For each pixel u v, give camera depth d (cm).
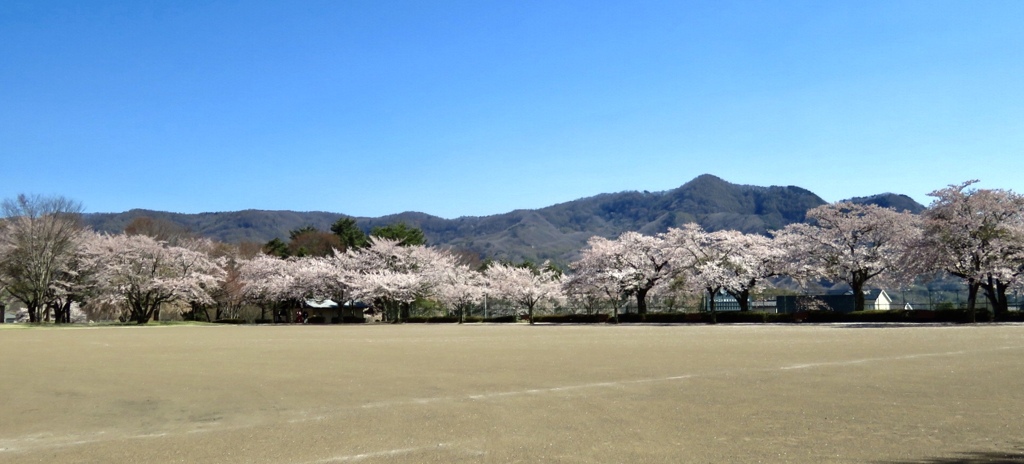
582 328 4484
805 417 936
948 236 4462
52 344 2911
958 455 719
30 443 897
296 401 1171
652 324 5359
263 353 2231
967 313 4516
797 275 5700
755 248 5822
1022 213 4403
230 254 8781
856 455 728
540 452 772
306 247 10231
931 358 1689
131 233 8600
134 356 2162
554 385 1295
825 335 2916
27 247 6316
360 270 7862
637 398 1120
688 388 1220
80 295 6788
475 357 1944
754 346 2230
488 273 7944
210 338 3438
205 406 1146
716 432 854
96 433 953
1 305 7431
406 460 749
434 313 8119
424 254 7931
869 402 1040
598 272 6031
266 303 8244
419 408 1072
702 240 5878
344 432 905
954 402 1030
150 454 811
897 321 4806
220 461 766
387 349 2359
